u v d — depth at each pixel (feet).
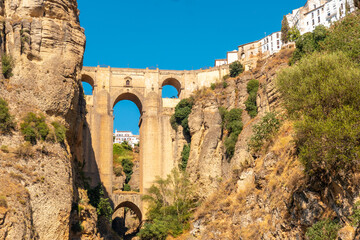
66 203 145.89
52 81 163.94
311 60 142.72
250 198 182.29
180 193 245.86
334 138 116.57
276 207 153.38
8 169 135.85
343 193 114.52
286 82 144.46
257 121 230.89
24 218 127.24
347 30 162.61
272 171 172.65
